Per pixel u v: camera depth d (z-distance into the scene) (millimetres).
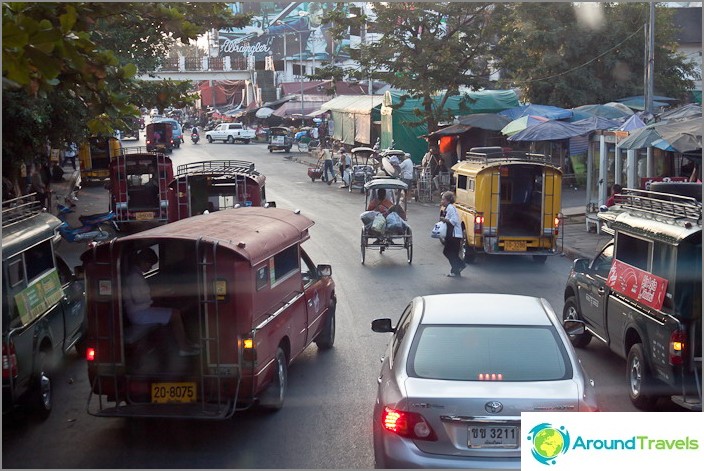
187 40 9773
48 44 5230
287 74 74000
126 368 7965
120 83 8680
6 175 17094
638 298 8688
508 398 5734
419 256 19438
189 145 65750
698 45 40719
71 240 21234
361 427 8320
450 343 6445
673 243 7879
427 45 32281
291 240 9430
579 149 33094
